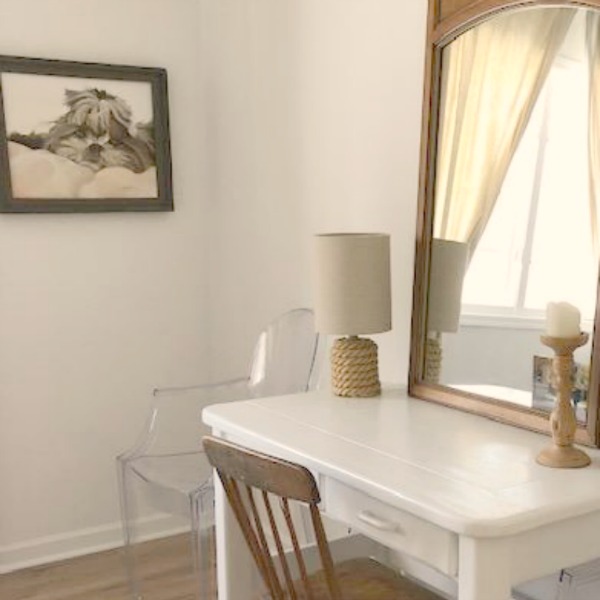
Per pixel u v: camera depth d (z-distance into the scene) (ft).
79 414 10.08
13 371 9.66
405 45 7.46
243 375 10.37
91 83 9.70
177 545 10.30
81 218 9.88
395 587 5.81
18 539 9.80
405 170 7.57
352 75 8.16
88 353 10.09
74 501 10.12
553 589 6.32
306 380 8.59
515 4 5.90
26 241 9.59
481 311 6.26
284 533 9.37
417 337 6.81
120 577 9.41
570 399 5.07
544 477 4.86
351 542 7.60
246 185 10.02
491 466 5.06
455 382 6.49
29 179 9.43
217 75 10.35
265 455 4.77
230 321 10.55
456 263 6.50
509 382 6.02
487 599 4.36
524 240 5.91
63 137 9.59
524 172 5.92
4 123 9.23
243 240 10.18
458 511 4.36
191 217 10.64
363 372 6.87
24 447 9.78
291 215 9.27
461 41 6.45
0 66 9.16
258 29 9.53
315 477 5.47
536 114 5.82
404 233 7.66
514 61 5.98
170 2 10.25
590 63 5.40
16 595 8.98
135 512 8.47
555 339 4.91
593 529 4.70
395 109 7.63
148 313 10.44
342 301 6.70
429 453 5.32
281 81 9.25
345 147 8.34
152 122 10.13
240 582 6.62
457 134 6.50
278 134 9.37
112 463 10.33
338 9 8.28
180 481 8.11
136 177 10.09
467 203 6.41
